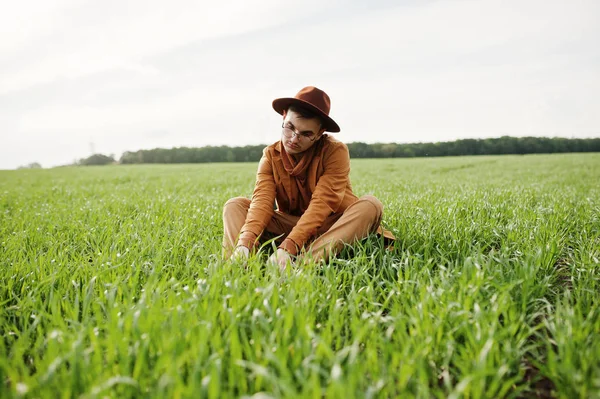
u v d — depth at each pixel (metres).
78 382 1.66
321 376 1.84
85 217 5.57
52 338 1.80
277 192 3.71
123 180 17.19
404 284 2.61
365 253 3.24
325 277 2.73
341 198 3.49
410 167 26.39
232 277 2.56
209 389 1.57
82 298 2.57
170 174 21.70
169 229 4.61
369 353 1.88
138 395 1.67
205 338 1.81
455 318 2.20
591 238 3.98
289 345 1.93
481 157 44.50
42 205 7.27
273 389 1.64
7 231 4.81
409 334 2.21
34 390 1.64
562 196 7.50
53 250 3.56
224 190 10.75
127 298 2.38
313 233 3.31
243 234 3.27
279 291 2.46
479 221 4.57
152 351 1.89
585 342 2.03
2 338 2.08
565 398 1.73
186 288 2.33
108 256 3.28
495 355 1.94
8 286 2.71
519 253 3.34
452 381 1.95
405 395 1.65
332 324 2.21
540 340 2.33
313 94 3.21
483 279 2.58
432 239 3.76
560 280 3.26
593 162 28.23
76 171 30.33
